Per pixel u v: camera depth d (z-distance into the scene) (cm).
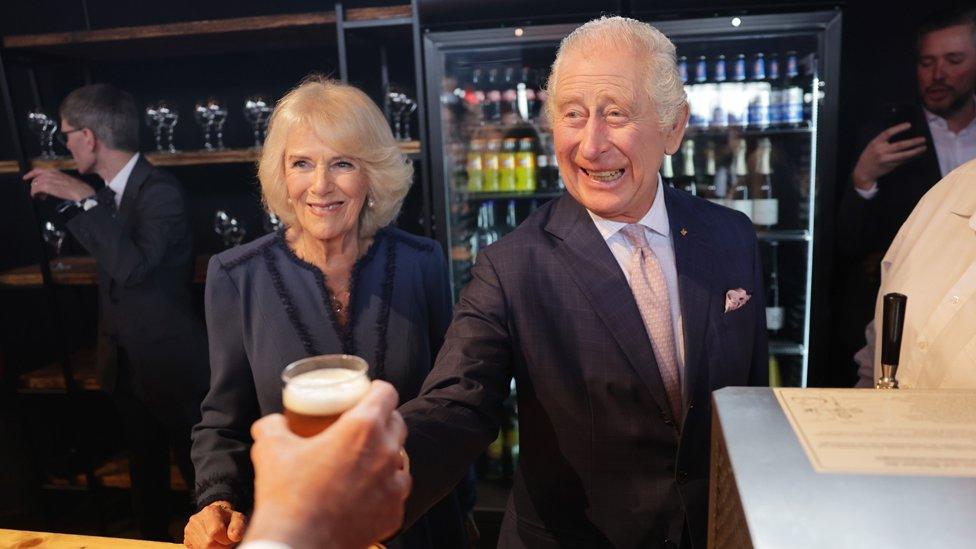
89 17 311
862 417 51
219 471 130
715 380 114
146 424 272
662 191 122
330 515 46
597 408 112
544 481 118
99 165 259
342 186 139
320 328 141
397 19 243
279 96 306
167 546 113
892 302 69
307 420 57
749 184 270
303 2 300
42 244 275
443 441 94
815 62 246
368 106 144
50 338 321
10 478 291
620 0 231
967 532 37
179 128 314
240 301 142
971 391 55
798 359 280
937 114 272
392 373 144
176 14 308
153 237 252
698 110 261
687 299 114
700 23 227
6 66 265
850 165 289
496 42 238
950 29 265
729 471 46
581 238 113
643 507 113
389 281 148
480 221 294
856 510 39
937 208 106
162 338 260
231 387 141
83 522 296
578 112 105
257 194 312
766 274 277
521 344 114
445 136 256
